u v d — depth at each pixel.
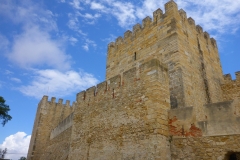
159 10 20.00
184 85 15.66
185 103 14.92
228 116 9.59
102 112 15.49
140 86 12.80
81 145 16.62
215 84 21.02
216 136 9.58
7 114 32.91
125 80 14.27
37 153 37.34
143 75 12.88
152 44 19.55
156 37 19.36
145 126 11.47
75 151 17.14
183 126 10.80
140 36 21.42
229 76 22.92
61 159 23.92
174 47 17.19
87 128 16.61
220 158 9.16
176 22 18.11
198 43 20.42
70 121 24.34
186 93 15.51
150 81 12.21
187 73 16.69
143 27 21.38
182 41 17.75
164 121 11.27
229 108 9.67
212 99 19.28
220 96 21.39
